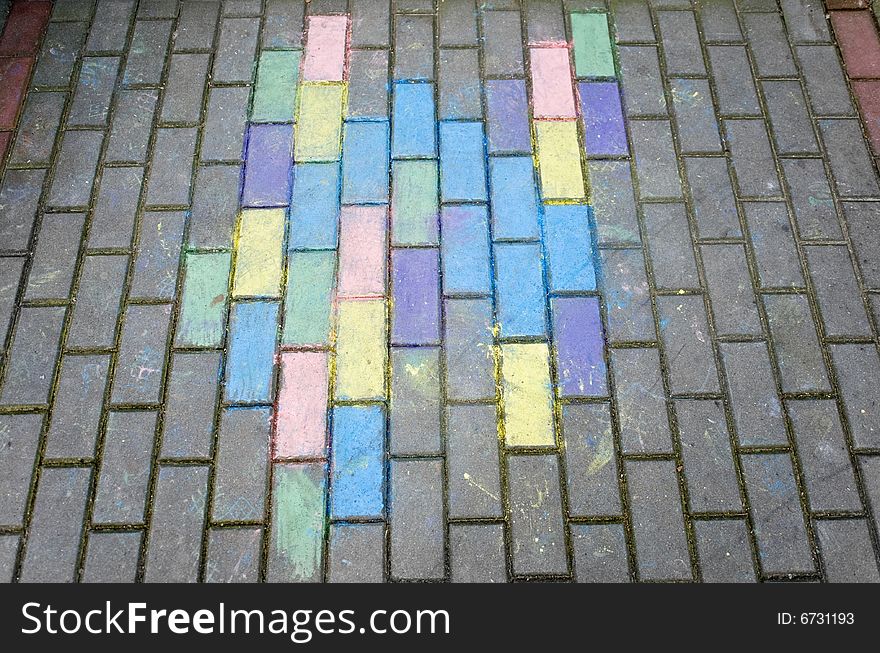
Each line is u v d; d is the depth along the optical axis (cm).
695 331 300
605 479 274
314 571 260
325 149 340
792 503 271
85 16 376
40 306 302
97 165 334
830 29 376
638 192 331
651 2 381
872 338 300
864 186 333
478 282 310
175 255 314
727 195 330
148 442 278
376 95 355
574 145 343
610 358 295
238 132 344
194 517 267
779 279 311
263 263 313
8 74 358
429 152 340
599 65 365
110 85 356
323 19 376
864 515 270
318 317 301
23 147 338
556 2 381
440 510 269
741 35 374
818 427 283
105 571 260
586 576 260
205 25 374
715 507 270
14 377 288
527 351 296
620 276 311
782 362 295
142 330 298
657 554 263
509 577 260
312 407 285
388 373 291
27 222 320
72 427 280
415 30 374
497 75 361
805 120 350
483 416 284
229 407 284
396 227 321
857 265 315
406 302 305
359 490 272
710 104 354
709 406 286
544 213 325
